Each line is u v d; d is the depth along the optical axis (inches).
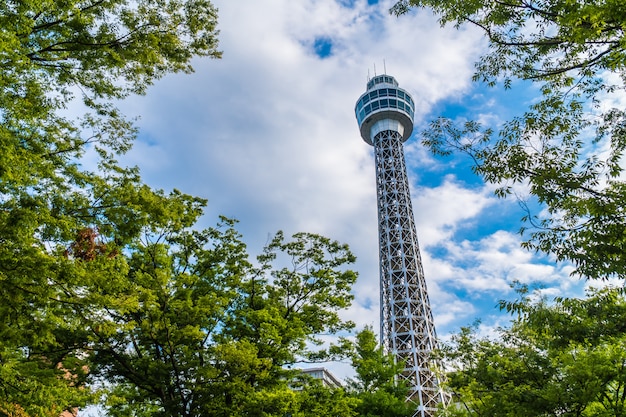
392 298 3543.3
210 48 510.6
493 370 691.4
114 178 484.1
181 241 807.7
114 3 452.1
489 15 410.9
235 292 777.6
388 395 1075.3
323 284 877.8
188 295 690.8
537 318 546.6
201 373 642.8
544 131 418.9
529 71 429.4
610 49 356.8
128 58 458.0
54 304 404.5
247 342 665.6
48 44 427.2
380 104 4692.4
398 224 3917.3
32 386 388.2
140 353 684.7
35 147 411.2
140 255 684.1
